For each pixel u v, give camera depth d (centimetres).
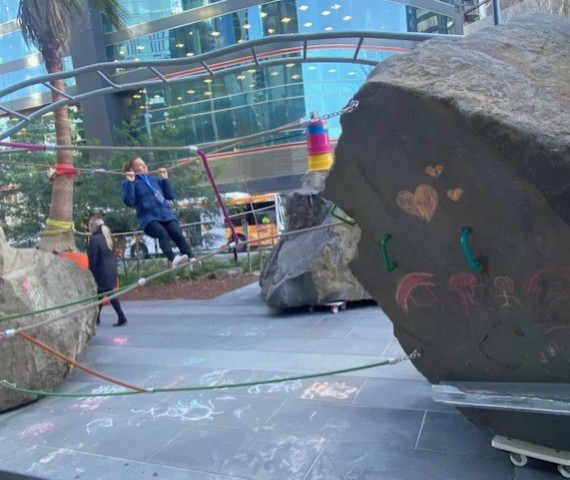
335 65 2525
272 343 646
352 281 799
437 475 306
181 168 1472
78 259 826
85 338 612
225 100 2547
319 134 742
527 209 243
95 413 460
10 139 1415
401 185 290
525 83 253
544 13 338
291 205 892
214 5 2336
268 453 353
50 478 348
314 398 444
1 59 2844
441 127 256
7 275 505
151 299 1160
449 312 298
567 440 275
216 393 478
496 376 292
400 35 503
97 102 2420
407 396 430
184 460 355
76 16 1087
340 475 317
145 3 2397
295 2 2264
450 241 282
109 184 1441
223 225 1603
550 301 251
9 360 485
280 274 838
